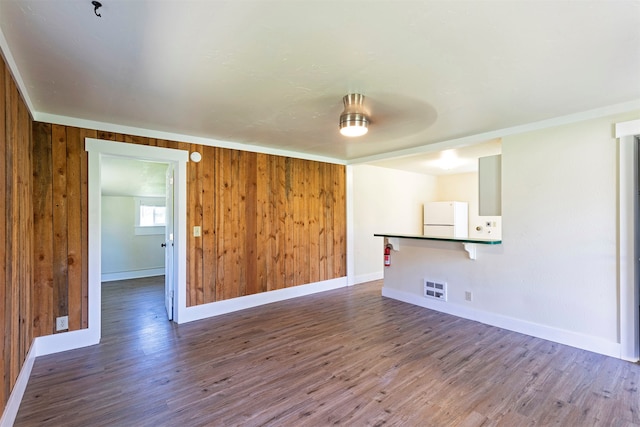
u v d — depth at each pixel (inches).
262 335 129.4
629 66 78.2
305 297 188.1
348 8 56.2
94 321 121.0
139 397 85.6
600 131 109.9
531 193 126.4
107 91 93.3
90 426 73.7
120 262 241.9
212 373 98.3
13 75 76.4
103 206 234.8
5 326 70.1
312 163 197.5
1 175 67.0
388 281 188.1
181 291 144.6
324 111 111.1
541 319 124.8
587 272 113.3
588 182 112.5
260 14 57.8
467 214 258.4
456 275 154.6
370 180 233.0
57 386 91.1
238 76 83.7
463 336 127.3
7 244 72.0
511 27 62.0
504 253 135.6
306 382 92.7
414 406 81.0
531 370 99.2
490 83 88.1
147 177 219.3
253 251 170.1
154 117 117.7
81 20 59.5
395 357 108.7
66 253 116.3
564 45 68.5
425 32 63.8
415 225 266.2
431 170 252.7
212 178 154.6
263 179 173.9
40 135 111.3
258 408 80.5
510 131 131.3
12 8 55.6
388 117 117.3
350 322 144.6
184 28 62.3
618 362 104.0
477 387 89.7
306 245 194.5
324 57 73.8
